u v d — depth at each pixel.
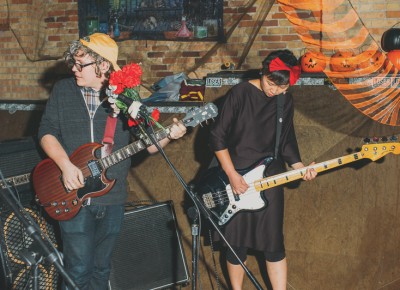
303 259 4.32
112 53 3.27
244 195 3.64
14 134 5.12
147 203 4.57
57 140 3.34
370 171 4.17
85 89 3.31
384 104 4.25
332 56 5.01
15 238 3.62
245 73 4.71
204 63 6.19
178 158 4.54
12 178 3.62
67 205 3.32
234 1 6.06
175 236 4.10
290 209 4.34
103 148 3.31
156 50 6.27
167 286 4.08
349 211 4.23
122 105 3.05
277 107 3.60
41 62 6.52
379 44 5.74
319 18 5.73
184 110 4.59
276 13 5.96
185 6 6.15
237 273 3.83
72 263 3.34
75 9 6.39
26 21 6.50
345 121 4.29
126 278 3.94
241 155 3.64
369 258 4.20
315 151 4.35
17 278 3.66
